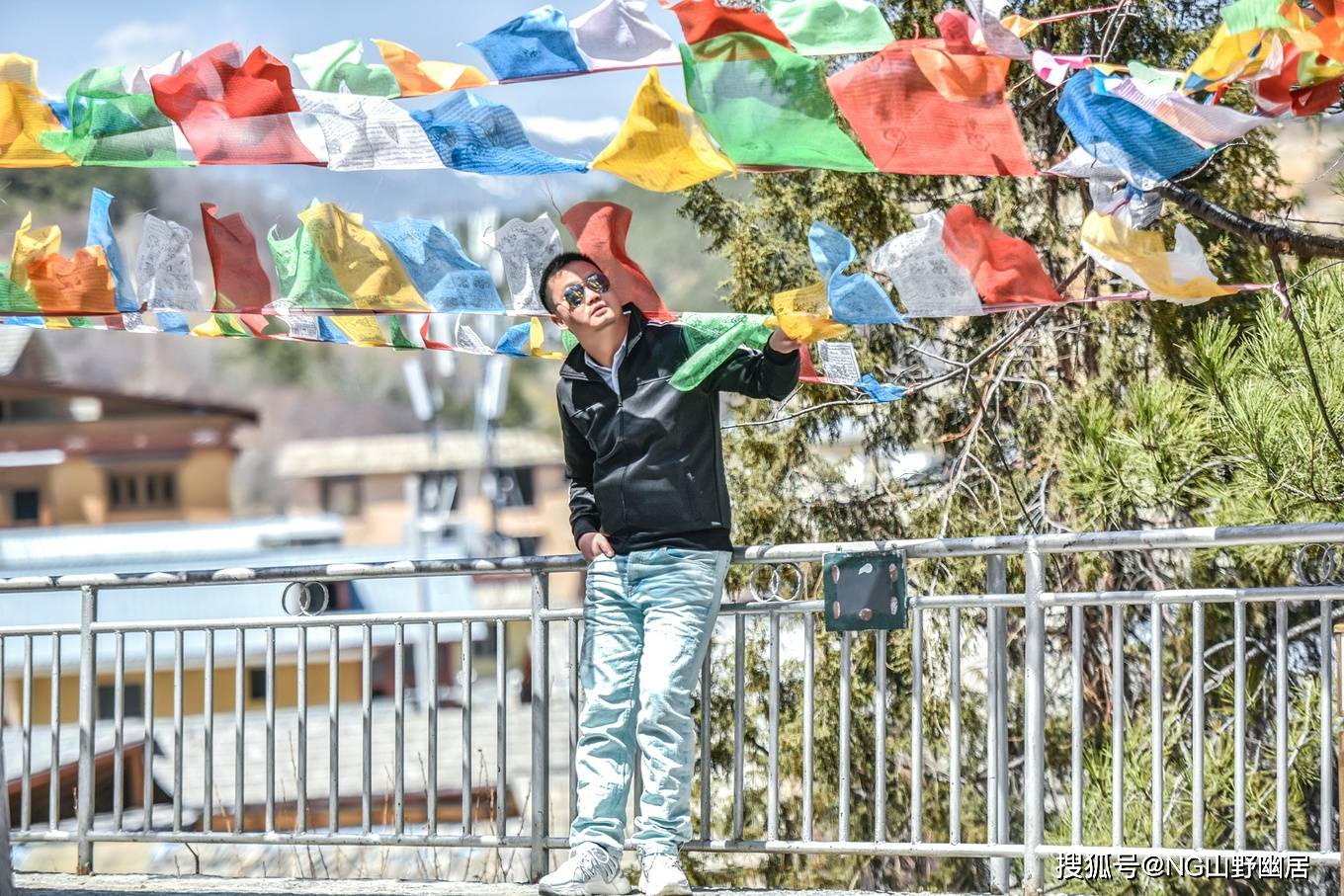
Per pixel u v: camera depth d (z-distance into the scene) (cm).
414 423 17700
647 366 1024
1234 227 1212
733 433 1984
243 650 1212
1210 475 1579
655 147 875
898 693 1830
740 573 1938
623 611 1041
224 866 2595
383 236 999
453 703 7175
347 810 4609
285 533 12812
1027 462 1864
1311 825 1591
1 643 1270
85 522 13612
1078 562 1798
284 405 17825
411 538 11844
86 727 1253
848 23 830
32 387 13675
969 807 1786
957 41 809
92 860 1248
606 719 1031
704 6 825
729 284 1961
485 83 872
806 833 1091
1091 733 1762
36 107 912
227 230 990
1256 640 1725
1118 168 855
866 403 1848
